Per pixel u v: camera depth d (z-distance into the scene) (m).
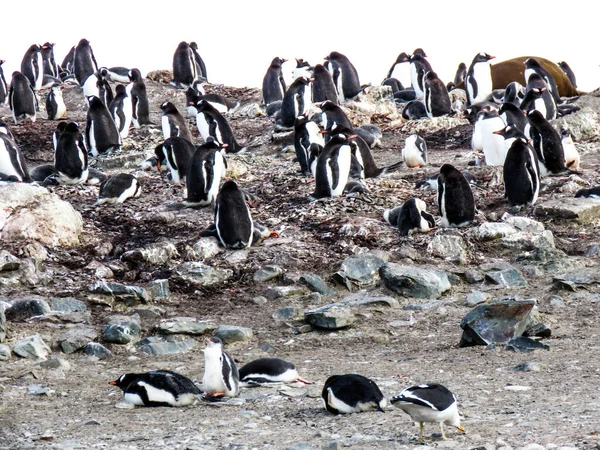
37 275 14.96
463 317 13.40
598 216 18.11
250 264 16.00
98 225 18.11
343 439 7.67
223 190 16.84
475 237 16.80
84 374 11.48
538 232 16.66
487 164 23.11
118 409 9.51
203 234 17.22
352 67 36.28
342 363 11.57
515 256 16.34
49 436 8.26
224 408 9.29
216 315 14.25
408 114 33.97
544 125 21.69
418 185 21.17
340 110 26.98
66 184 21.77
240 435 8.09
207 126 25.94
